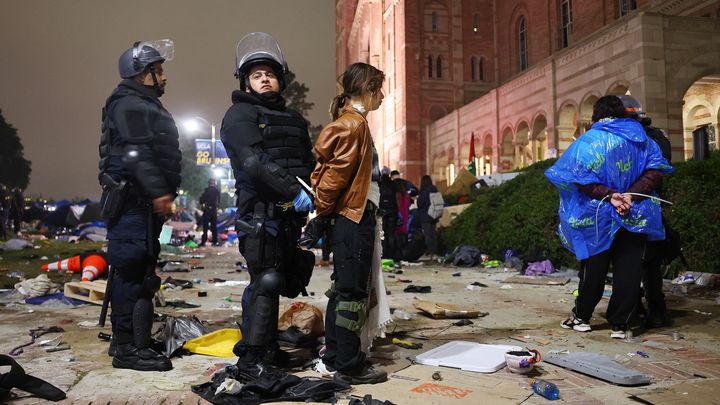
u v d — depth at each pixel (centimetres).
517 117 3098
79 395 288
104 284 609
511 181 1249
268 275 314
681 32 1920
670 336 422
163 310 556
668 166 418
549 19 3919
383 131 5450
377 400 262
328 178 303
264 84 327
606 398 278
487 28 4853
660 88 1894
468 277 903
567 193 441
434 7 4797
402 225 1280
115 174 334
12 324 483
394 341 404
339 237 312
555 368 336
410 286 714
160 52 347
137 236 335
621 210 406
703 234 718
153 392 292
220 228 2362
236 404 272
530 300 623
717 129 2256
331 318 321
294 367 343
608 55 2153
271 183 302
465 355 352
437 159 4456
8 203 2244
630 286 411
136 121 323
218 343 398
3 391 274
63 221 2702
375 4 5734
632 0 3070
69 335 433
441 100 4744
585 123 2380
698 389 290
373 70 322
